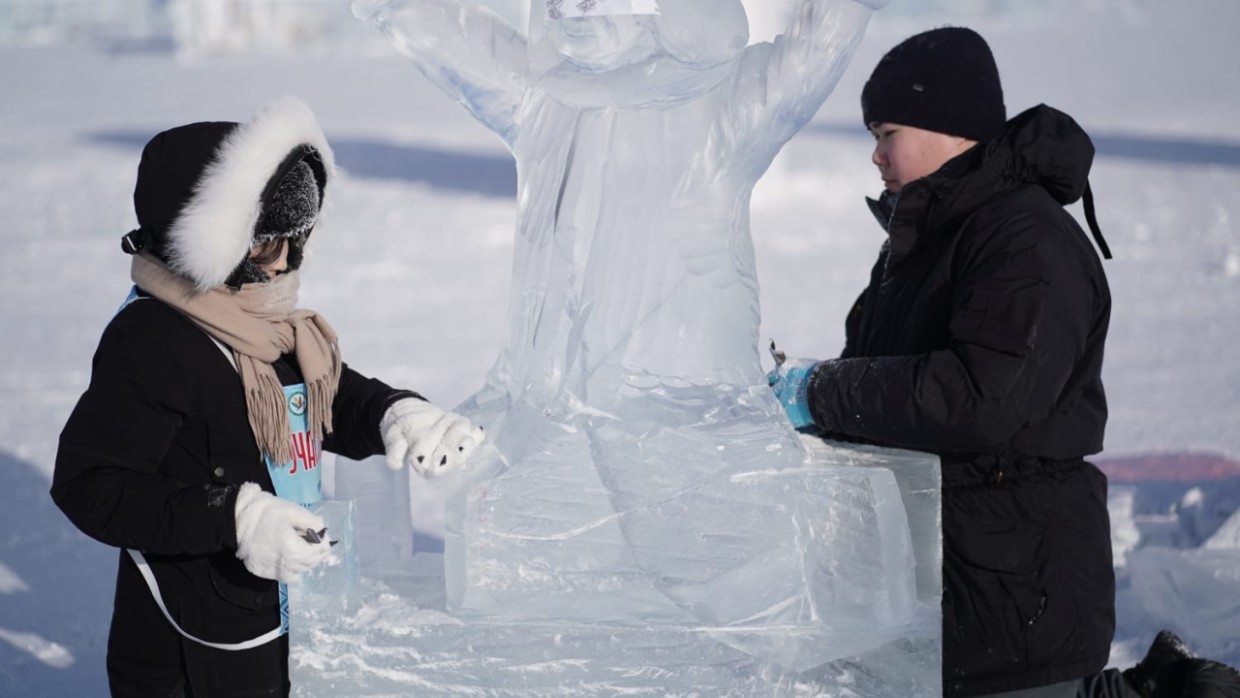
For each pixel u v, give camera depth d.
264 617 1.90
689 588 1.77
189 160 1.79
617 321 1.84
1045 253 2.05
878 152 2.41
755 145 1.83
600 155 1.83
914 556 1.87
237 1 31.09
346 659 1.79
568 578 1.79
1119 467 4.46
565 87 1.78
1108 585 2.17
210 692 1.89
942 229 2.22
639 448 1.79
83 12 37.53
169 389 1.79
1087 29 34.97
